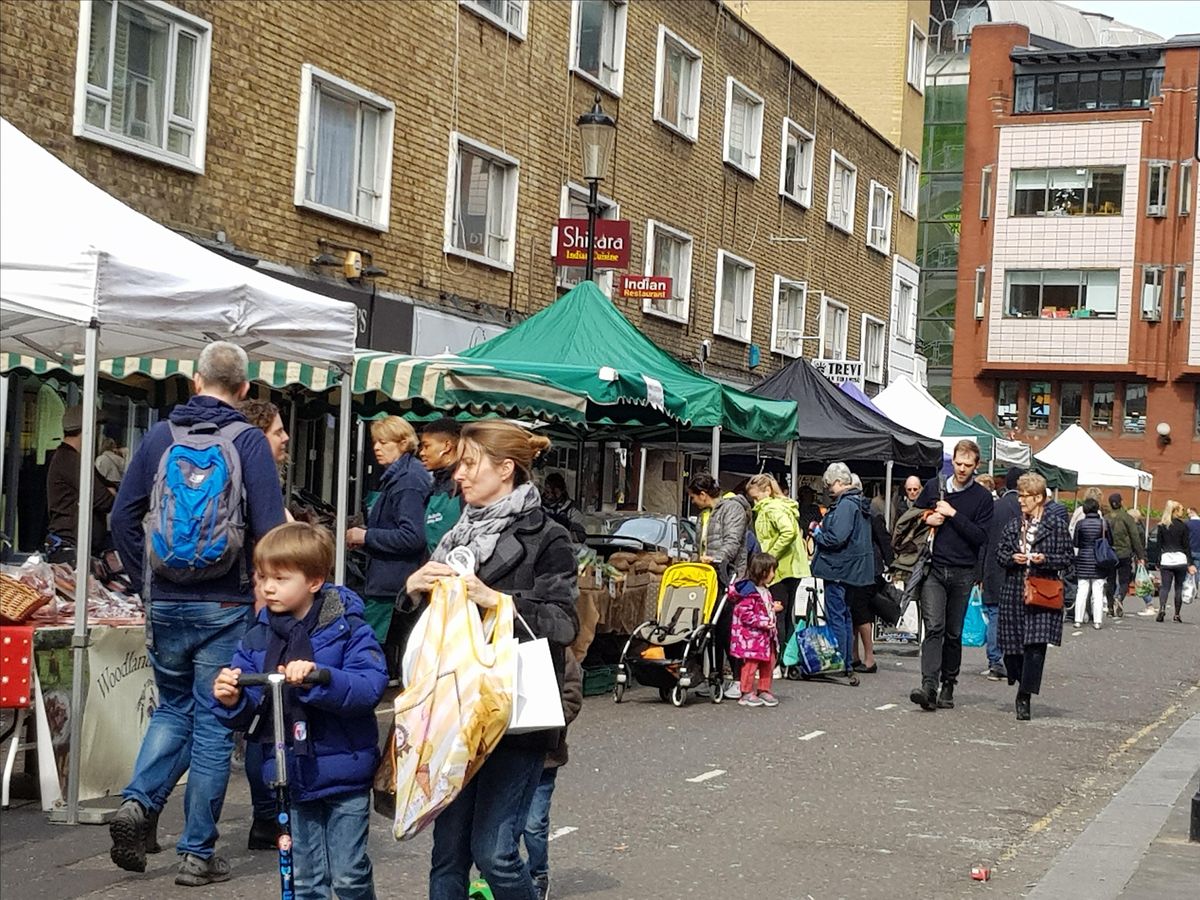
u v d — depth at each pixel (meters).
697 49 30.03
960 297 57.16
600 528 16.84
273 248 18.38
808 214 36.31
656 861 7.28
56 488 12.02
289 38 18.45
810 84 35.97
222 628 6.53
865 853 7.60
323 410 18.55
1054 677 16.09
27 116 14.84
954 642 13.01
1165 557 26.23
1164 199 54.09
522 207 23.88
